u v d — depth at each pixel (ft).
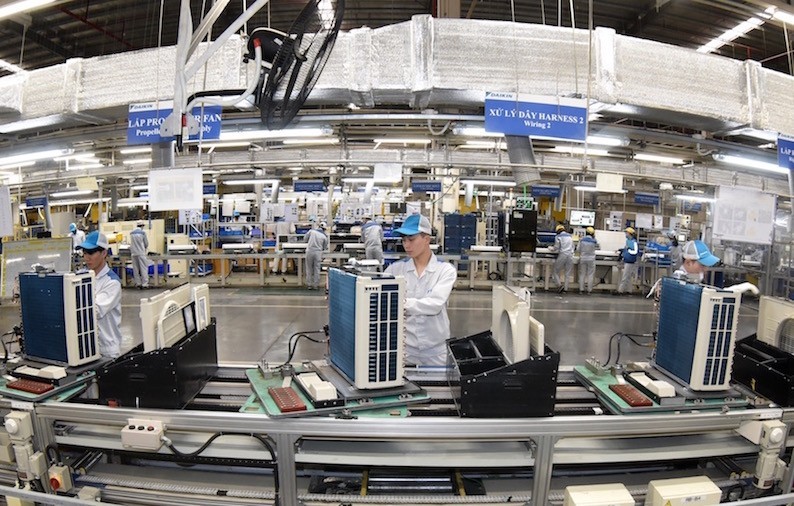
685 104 8.90
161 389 4.32
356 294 4.09
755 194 6.18
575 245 24.43
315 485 4.98
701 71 9.02
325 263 24.11
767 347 5.36
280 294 21.27
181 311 4.89
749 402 4.58
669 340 5.03
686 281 5.00
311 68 4.77
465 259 20.94
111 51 19.30
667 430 4.28
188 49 4.40
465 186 25.84
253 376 5.04
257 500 4.56
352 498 4.35
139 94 8.92
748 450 4.70
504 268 24.61
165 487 4.76
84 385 4.79
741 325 16.35
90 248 6.65
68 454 5.10
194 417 4.15
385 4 16.43
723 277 22.61
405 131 18.83
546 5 16.08
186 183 6.54
